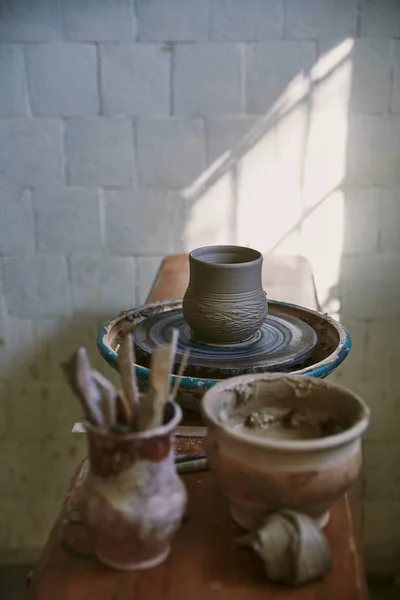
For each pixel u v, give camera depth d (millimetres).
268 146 1812
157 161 1837
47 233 1918
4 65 1755
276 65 1741
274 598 662
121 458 658
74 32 1724
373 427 2100
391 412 2080
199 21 1707
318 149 1811
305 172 1832
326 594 666
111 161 1841
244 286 1085
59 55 1745
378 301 1960
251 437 694
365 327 1991
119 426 717
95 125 1808
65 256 1942
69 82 1771
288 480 688
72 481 866
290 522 678
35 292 1983
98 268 1953
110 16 1708
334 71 1741
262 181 1846
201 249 1163
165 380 714
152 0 1689
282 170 1833
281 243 1901
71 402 2100
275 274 1669
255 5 1688
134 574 695
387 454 2121
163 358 717
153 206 1883
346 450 708
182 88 1768
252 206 1870
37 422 2125
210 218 1888
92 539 710
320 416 854
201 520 782
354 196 1851
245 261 1174
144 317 1296
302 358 1084
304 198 1856
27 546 2266
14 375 2076
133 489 660
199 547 737
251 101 1774
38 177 1861
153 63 1747
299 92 1764
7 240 1928
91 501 675
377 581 2154
